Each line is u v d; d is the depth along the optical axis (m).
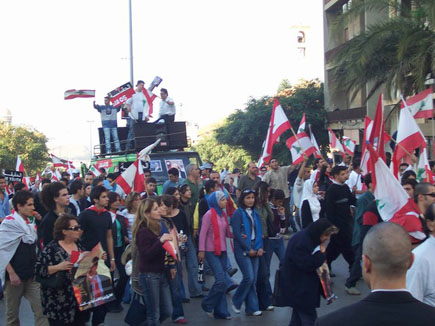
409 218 5.84
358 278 8.56
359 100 30.19
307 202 9.31
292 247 5.79
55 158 24.12
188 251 8.77
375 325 2.55
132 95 17.20
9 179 13.89
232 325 7.28
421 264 3.95
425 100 11.89
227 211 9.84
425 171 9.73
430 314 2.57
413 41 15.40
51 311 5.57
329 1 30.88
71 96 16.86
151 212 6.20
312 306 5.74
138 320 6.50
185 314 7.88
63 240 5.65
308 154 12.59
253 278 7.56
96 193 7.43
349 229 9.05
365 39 16.53
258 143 34.03
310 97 32.56
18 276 6.34
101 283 5.71
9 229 6.30
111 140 18.00
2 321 8.02
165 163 15.70
